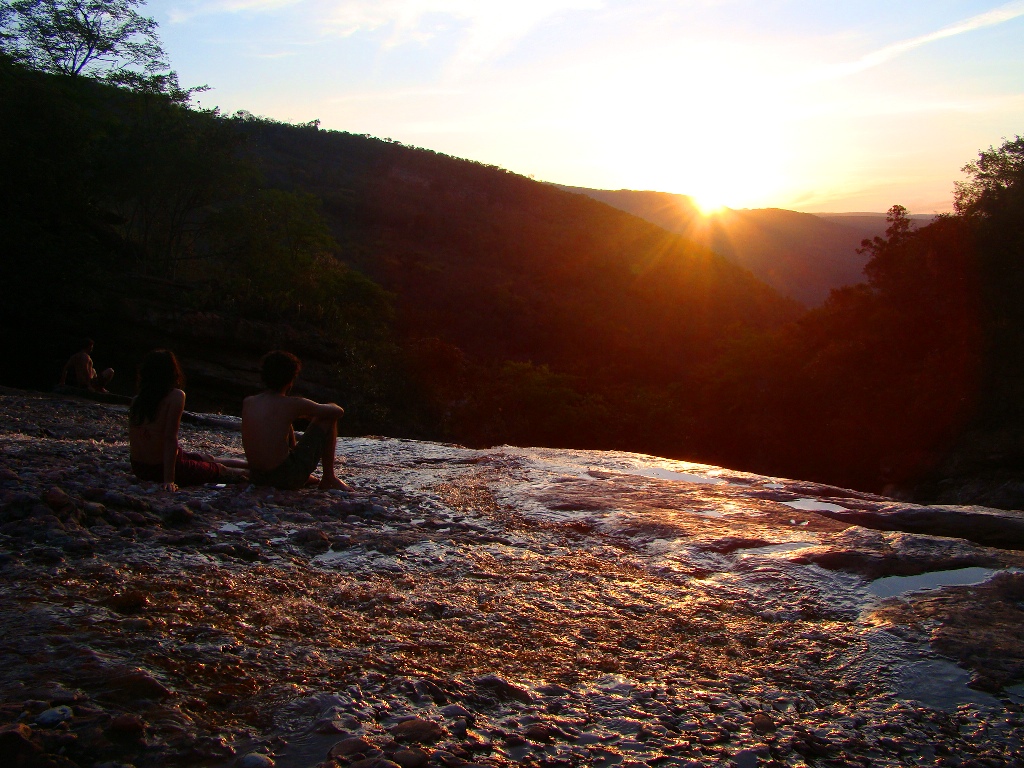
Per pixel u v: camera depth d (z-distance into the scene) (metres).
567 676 2.55
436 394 38.59
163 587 3.13
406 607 3.12
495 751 1.99
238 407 27.38
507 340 72.00
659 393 44.09
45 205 23.36
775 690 2.50
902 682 2.57
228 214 32.12
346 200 98.12
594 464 7.72
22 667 2.27
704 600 3.43
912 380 28.77
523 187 124.44
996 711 2.37
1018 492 24.02
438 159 127.38
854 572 3.76
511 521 4.92
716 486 6.26
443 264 87.81
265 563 3.61
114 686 2.18
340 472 6.71
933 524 5.45
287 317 30.92
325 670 2.45
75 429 9.30
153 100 30.31
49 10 28.89
